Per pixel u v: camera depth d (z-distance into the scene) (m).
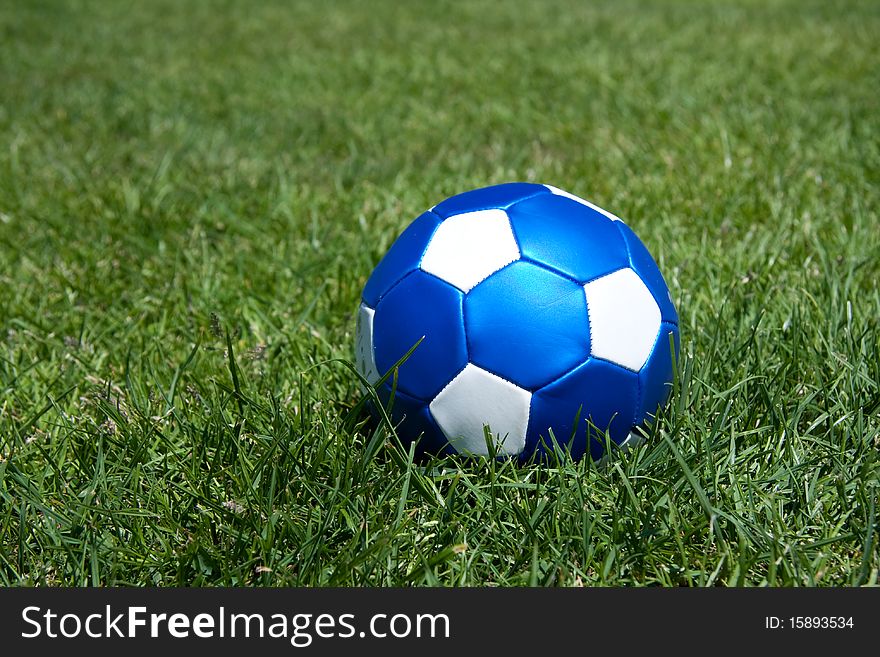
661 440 2.29
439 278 2.17
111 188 4.50
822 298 3.05
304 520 2.15
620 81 6.58
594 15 10.47
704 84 6.31
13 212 4.25
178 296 3.37
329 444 2.32
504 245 2.15
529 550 2.04
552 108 5.93
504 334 2.09
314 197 4.37
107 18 10.65
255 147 5.35
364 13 11.11
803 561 1.97
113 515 2.13
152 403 2.65
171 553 2.08
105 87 6.93
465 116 5.89
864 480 2.17
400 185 4.47
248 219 4.17
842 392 2.51
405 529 2.10
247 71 7.50
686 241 3.67
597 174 4.56
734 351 2.67
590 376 2.12
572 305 2.11
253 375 2.80
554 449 2.17
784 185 4.22
